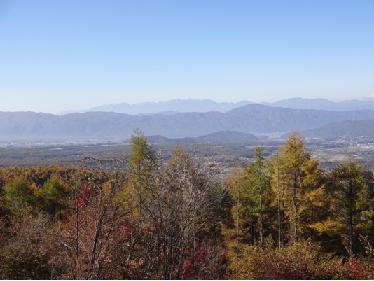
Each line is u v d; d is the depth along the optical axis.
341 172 21.67
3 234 13.38
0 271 10.60
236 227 25.53
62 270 8.62
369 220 21.48
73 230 8.33
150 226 8.79
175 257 9.02
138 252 8.76
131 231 8.52
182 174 9.07
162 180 8.85
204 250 10.36
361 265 10.26
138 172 8.64
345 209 21.69
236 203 25.78
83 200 8.09
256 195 24.39
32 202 28.34
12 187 29.22
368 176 23.14
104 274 8.13
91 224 8.08
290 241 22.64
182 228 8.94
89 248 7.96
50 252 10.72
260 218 24.78
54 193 26.47
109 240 8.10
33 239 11.55
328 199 21.59
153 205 8.78
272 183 22.34
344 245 22.27
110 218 8.12
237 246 23.33
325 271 9.85
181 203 8.95
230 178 24.83
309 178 20.75
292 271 9.56
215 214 18.83
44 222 13.41
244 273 9.79
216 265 10.28
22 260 10.72
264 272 9.58
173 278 8.83
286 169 21.31
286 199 21.78
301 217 21.62
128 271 8.41
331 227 20.66
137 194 8.59
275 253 10.29
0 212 24.23
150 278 8.55
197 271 9.66
